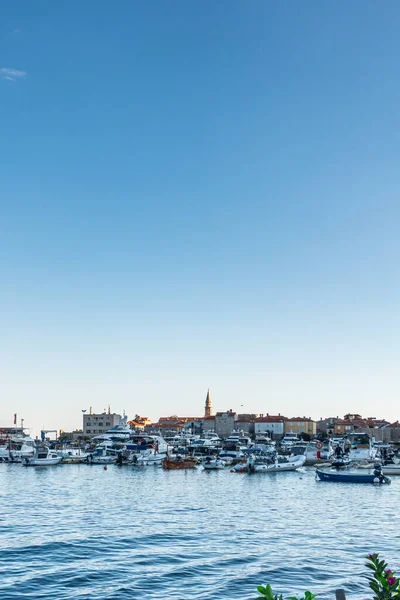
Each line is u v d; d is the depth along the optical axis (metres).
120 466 165.38
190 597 34.25
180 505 78.69
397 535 55.31
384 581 15.36
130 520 63.91
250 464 143.25
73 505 77.75
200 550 47.41
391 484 116.19
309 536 54.47
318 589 35.81
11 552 46.28
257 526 60.47
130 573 39.69
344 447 187.75
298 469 150.62
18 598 33.97
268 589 15.40
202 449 176.62
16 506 76.56
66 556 44.94
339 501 86.06
